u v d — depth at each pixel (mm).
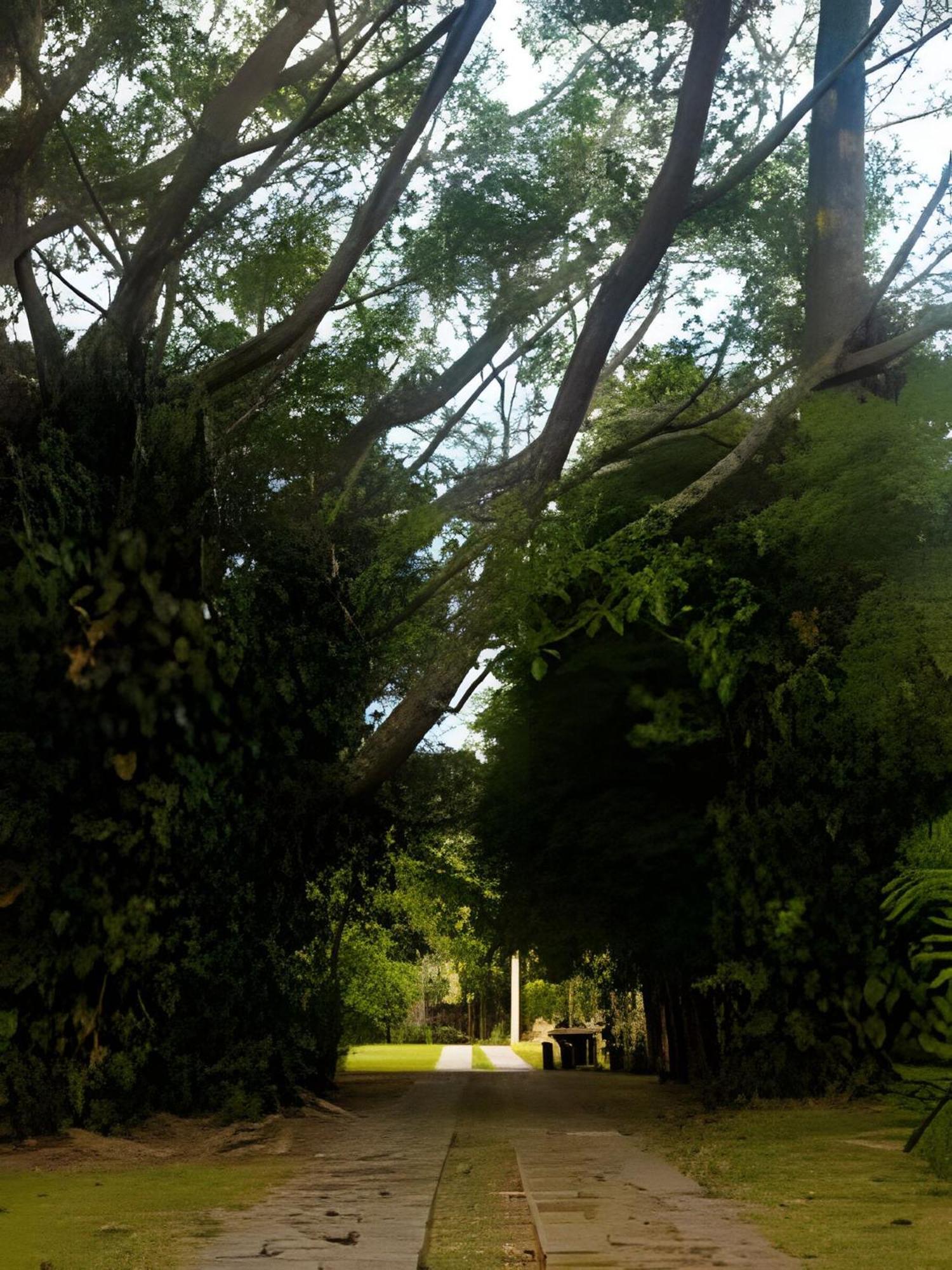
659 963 18891
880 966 14133
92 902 12039
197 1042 13594
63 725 11938
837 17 17297
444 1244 5840
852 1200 6676
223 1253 5176
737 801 16016
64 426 12312
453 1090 19953
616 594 15820
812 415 16062
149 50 13938
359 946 23391
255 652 13727
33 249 14328
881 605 14766
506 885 20156
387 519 16391
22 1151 10406
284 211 15945
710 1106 14781
